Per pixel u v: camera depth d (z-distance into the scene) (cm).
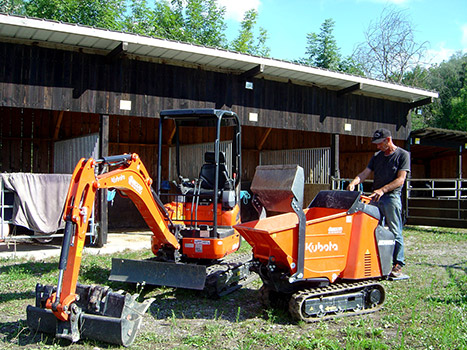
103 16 2391
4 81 862
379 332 471
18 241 936
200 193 714
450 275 741
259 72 1080
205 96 1091
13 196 869
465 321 509
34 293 611
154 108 1022
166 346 451
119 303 466
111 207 1316
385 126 1444
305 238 517
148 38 905
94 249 922
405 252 972
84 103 941
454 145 1598
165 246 661
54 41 895
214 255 648
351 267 548
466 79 3691
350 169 1809
